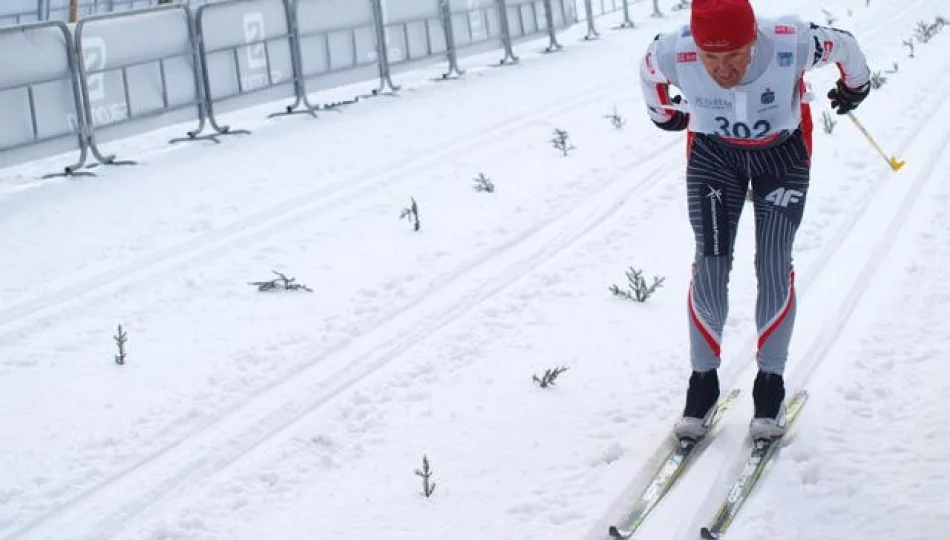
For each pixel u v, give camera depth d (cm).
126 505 370
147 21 923
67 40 857
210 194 783
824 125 840
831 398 416
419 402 441
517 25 1428
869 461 368
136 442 417
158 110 940
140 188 815
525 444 398
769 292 389
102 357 503
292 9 1064
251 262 630
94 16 876
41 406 452
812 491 350
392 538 340
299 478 384
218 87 993
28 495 379
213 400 452
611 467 376
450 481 374
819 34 370
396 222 696
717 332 392
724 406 414
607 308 535
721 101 374
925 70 1041
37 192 824
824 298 521
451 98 1146
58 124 856
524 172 805
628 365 464
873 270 554
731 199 397
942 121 841
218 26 988
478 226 678
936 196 661
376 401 443
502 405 432
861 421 398
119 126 905
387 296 566
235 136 998
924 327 476
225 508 365
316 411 439
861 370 439
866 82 399
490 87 1206
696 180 398
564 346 491
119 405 450
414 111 1077
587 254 618
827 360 453
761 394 387
